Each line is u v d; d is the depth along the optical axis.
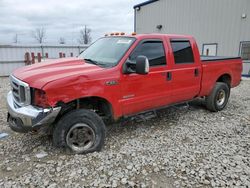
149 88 4.30
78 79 3.38
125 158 3.53
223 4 14.29
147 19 19.66
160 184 2.92
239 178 3.03
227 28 14.30
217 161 3.45
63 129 3.45
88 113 3.58
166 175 3.11
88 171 3.17
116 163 3.38
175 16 17.31
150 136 4.40
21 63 14.70
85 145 3.66
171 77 4.66
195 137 4.37
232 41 14.16
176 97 4.91
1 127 4.77
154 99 4.45
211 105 5.90
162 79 4.50
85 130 3.62
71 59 4.32
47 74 3.41
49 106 3.19
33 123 3.19
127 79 3.95
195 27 16.12
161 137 4.36
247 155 3.65
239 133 4.59
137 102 4.18
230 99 7.57
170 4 17.53
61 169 3.20
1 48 13.88
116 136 4.39
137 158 3.53
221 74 5.94
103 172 3.15
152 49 4.36
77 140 3.61
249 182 2.95
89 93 3.51
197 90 5.34
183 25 16.86
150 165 3.35
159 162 3.43
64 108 3.54
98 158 3.50
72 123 3.48
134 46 4.09
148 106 4.44
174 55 4.73
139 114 4.48
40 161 3.42
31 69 3.74
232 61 6.27
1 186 2.83
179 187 2.87
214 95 5.81
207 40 15.52
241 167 3.29
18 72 3.80
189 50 5.06
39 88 3.14
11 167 3.26
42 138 4.20
